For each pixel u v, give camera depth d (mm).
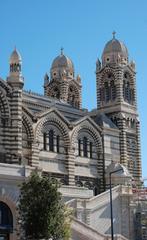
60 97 131125
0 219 72812
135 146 121812
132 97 124750
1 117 89375
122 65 123438
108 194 96188
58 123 103250
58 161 102125
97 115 118625
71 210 72938
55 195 67125
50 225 65438
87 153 109125
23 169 76062
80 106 132625
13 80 91000
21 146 90188
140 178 120500
